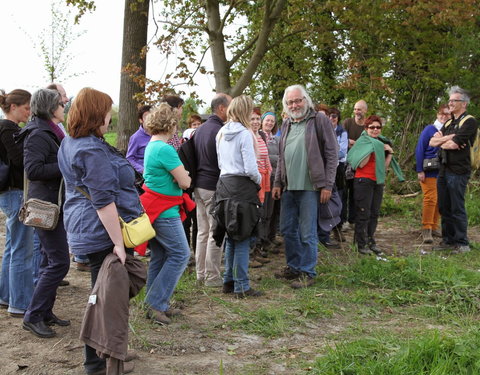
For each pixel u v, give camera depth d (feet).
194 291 16.94
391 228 28.91
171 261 13.96
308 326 14.07
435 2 32.76
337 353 11.48
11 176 13.55
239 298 16.29
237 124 15.70
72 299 15.89
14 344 12.37
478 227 28.81
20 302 13.96
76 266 19.95
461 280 17.75
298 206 18.08
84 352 11.57
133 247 10.19
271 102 45.62
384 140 22.57
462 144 22.03
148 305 13.97
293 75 42.70
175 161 13.60
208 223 17.65
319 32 36.83
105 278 9.55
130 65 33.42
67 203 10.27
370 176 21.71
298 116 17.66
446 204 23.27
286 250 18.60
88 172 9.67
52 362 11.54
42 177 12.25
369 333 13.58
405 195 37.17
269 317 14.29
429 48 39.58
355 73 39.01
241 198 15.60
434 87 39.27
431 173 24.73
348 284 17.87
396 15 37.86
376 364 10.72
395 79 41.55
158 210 13.57
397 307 15.92
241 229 15.60
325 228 18.86
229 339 13.08
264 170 20.21
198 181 17.33
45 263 13.92
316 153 17.28
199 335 13.23
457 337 12.17
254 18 41.81
